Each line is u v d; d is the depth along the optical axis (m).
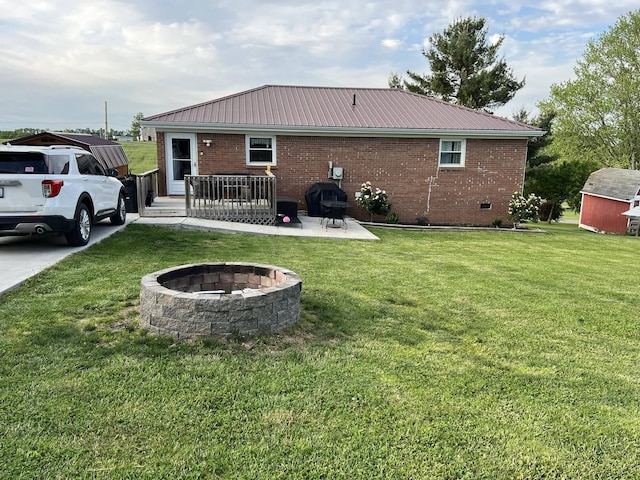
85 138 18.03
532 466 2.27
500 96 25.67
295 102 15.16
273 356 3.40
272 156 13.53
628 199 20.20
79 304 4.32
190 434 2.40
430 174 14.16
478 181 14.38
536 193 24.62
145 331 3.70
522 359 3.65
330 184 13.02
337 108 14.88
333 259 7.50
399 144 13.88
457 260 8.24
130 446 2.28
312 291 5.31
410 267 7.19
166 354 3.31
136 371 3.04
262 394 2.85
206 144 13.16
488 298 5.50
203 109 13.73
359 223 13.07
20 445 2.23
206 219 10.55
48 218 6.32
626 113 30.91
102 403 2.64
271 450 2.30
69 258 6.17
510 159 14.35
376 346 3.74
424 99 16.53
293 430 2.48
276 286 3.98
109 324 3.85
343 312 4.59
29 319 3.89
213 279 4.57
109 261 6.26
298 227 11.12
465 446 2.41
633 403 2.98
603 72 31.70
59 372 2.98
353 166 13.84
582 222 23.64
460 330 4.29
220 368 3.14
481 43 26.14
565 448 2.44
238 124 12.70
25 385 2.79
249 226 10.37
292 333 3.89
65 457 2.16
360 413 2.68
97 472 2.07
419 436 2.48
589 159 33.09
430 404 2.83
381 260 7.70
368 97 16.30
